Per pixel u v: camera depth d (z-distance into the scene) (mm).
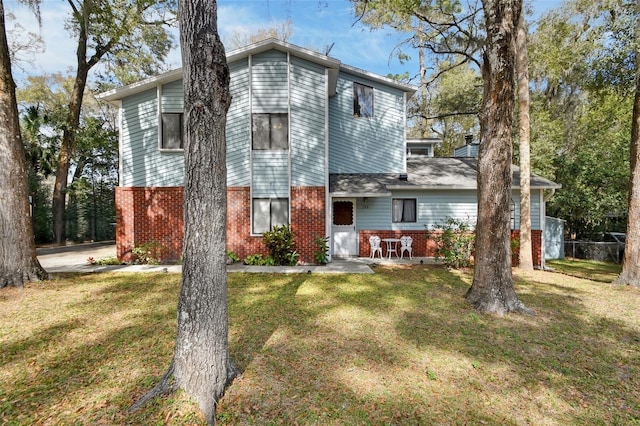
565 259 15117
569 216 16828
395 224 13820
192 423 3062
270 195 11797
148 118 11883
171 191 11891
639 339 5207
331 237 13539
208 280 3459
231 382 3729
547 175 16891
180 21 3527
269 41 11242
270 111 11773
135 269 10508
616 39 10109
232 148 11773
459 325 5688
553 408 3430
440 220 13781
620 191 14789
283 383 3775
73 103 17969
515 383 3877
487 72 6605
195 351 3381
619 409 3434
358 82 14422
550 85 18531
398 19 12383
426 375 4023
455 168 15391
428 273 10289
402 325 5652
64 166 18109
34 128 17719
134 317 6012
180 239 11891
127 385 3727
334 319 5941
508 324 5805
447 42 13055
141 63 18766
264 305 6773
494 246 6508
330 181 13469
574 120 18109
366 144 14461
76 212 20328
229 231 11805
